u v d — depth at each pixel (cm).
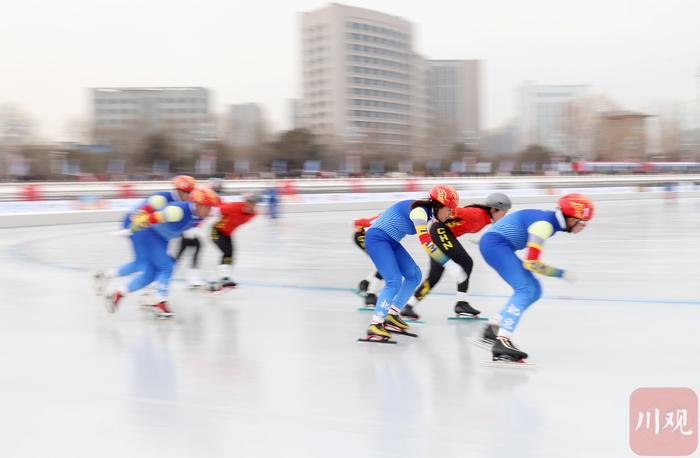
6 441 326
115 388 406
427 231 500
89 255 1145
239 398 385
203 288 785
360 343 517
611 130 9506
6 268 976
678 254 1070
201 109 10975
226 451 310
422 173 6469
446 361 461
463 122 16525
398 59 11162
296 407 369
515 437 322
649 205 2623
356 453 306
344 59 10394
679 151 9750
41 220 1873
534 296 448
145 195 2488
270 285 814
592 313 611
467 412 357
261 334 550
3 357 480
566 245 1217
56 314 635
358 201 2572
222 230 746
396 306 536
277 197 2028
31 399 386
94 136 6862
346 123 10494
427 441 319
